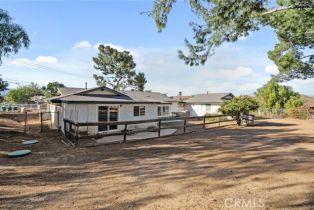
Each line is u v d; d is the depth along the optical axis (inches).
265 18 262.5
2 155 373.1
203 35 253.8
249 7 219.6
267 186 223.9
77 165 314.0
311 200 189.9
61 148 431.2
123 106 728.3
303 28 324.2
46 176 266.1
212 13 234.8
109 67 1845.5
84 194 210.5
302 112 1255.5
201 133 644.1
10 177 261.6
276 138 537.6
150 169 288.5
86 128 625.3
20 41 593.9
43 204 190.4
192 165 303.1
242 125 857.5
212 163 311.9
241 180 242.1
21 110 1531.7
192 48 262.8
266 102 1594.5
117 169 291.6
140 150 410.6
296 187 219.3
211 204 185.9
